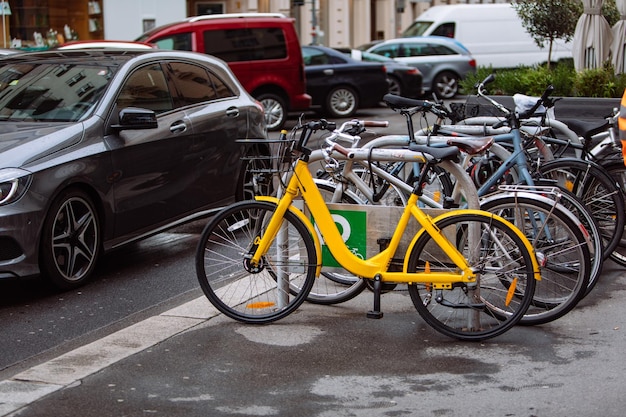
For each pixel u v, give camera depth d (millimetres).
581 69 13203
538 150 7379
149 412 4742
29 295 7273
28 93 7961
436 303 6152
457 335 5789
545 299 6051
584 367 5328
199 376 5234
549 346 5695
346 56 22109
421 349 5668
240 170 9273
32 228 6812
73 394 4973
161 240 9234
